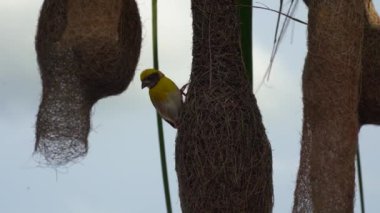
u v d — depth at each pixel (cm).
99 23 775
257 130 734
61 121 812
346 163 632
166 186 691
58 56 811
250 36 741
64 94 811
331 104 643
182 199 739
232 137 721
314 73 654
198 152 723
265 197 732
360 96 761
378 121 809
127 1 836
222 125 723
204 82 740
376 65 796
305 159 641
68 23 778
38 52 831
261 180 728
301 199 637
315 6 665
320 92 648
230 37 740
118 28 817
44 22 830
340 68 650
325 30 657
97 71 793
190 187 727
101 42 774
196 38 748
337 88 647
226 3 740
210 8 741
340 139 636
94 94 826
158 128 703
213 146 720
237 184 714
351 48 656
